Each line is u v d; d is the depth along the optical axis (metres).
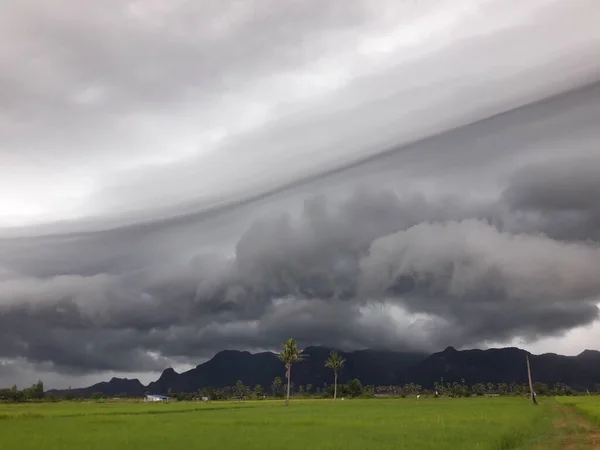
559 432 40.28
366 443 30.72
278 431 39.47
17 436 36.06
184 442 31.73
